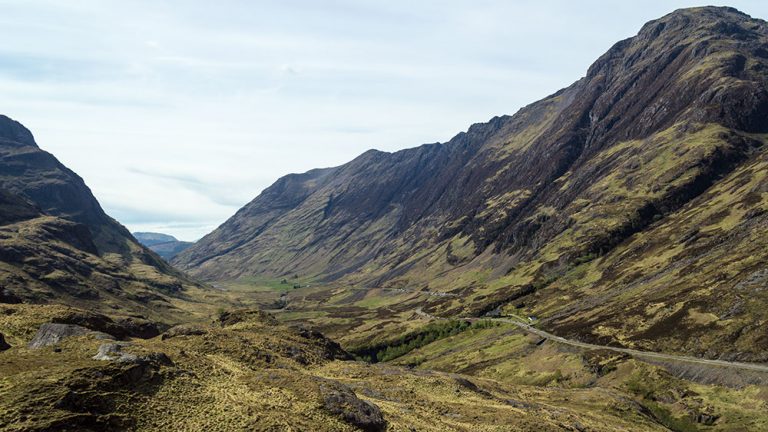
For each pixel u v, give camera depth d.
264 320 105.19
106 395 40.44
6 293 84.00
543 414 74.81
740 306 145.75
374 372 80.69
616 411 102.25
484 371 193.62
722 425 105.62
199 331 77.62
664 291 194.12
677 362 137.88
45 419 34.38
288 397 50.88
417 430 50.91
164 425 39.81
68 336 55.75
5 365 43.00
